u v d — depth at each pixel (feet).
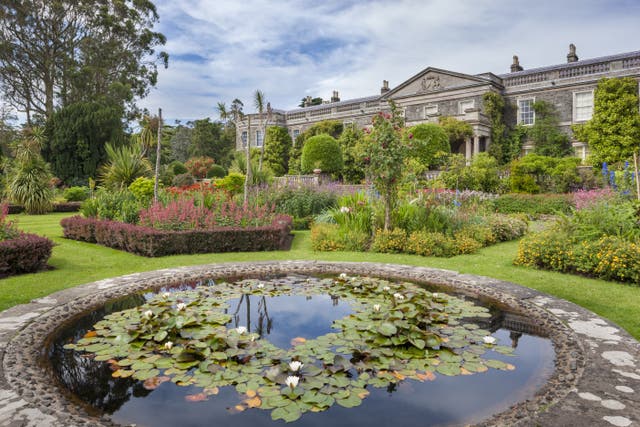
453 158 52.29
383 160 23.70
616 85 62.54
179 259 21.80
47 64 92.38
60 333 10.27
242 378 7.52
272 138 97.66
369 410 6.59
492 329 10.51
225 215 26.84
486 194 46.73
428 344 8.91
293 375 7.47
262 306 12.32
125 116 102.27
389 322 9.43
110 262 21.09
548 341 9.68
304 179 51.37
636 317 12.14
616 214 19.48
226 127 141.28
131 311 11.63
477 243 25.03
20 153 56.18
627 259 16.01
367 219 26.53
